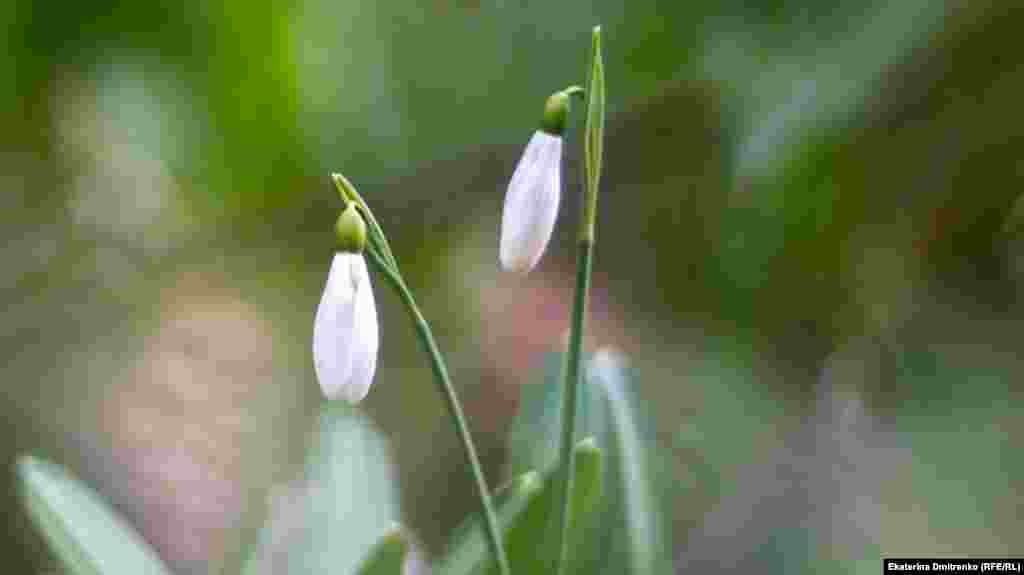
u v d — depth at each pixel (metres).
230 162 0.54
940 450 0.52
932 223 0.52
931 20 0.43
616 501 0.44
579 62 0.51
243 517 0.62
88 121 0.56
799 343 0.53
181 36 0.52
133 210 0.62
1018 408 0.52
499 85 0.53
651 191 0.55
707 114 0.51
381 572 0.43
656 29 0.47
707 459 0.54
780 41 0.44
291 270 0.63
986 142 0.49
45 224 0.63
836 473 0.53
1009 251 0.52
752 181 0.46
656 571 0.44
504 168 0.55
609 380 0.46
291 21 0.53
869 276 0.52
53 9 0.52
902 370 0.53
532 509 0.43
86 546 0.48
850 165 0.48
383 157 0.54
